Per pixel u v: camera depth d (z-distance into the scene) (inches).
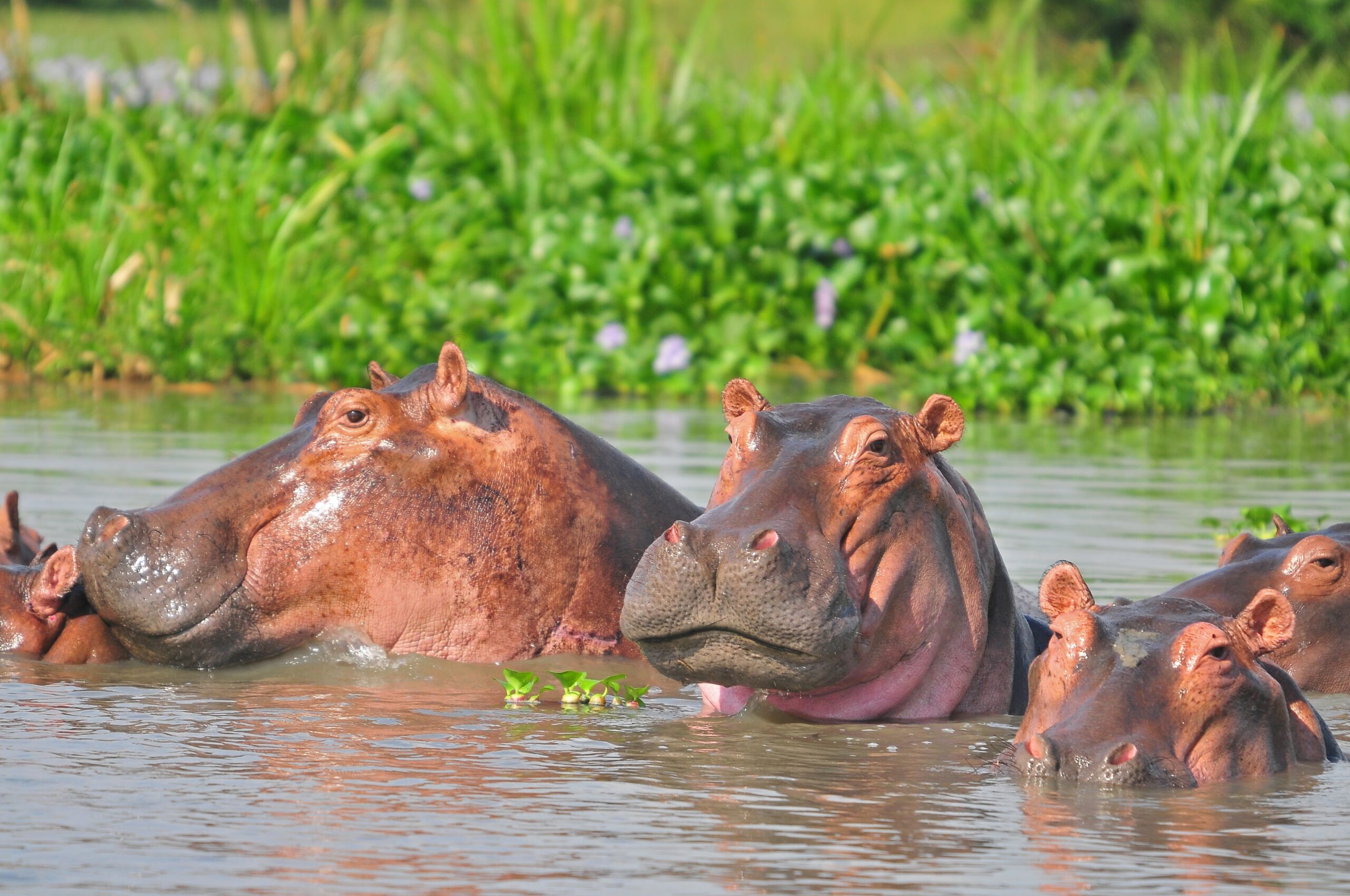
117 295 2568.9
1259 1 4515.3
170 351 2472.9
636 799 733.3
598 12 3287.4
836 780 773.9
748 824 693.3
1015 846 667.4
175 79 3533.5
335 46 3378.4
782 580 824.9
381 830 677.3
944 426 927.0
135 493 1482.5
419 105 3191.4
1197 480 1722.4
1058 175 2856.8
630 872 626.8
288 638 1056.8
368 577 1058.1
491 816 700.0
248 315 2544.3
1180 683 778.2
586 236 2696.9
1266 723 795.4
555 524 1083.3
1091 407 2370.8
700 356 2568.9
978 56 3567.9
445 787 748.6
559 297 2664.9
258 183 2682.1
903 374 2571.4
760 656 839.7
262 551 1049.5
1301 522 1333.7
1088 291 2519.7
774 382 2488.9
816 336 2645.2
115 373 2480.3
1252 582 1063.6
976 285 2593.5
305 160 2901.1
